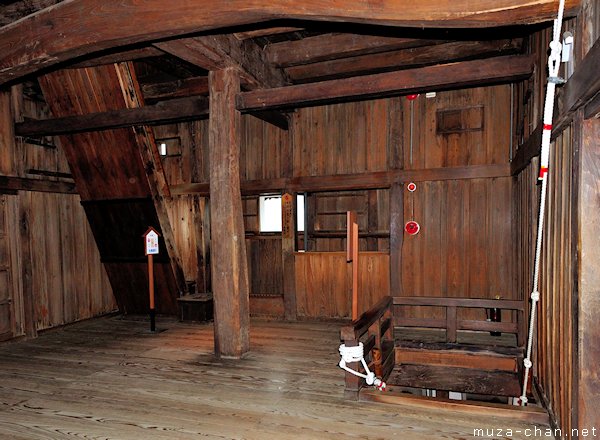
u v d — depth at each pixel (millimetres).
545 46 3436
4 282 5793
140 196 6480
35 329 6066
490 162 5824
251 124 7086
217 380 4039
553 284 3053
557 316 2932
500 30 4102
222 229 4676
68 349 5301
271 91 4547
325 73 5812
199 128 7355
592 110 2137
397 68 5637
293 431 3004
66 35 3352
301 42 5184
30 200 6191
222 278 4703
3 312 5746
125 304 7480
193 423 3158
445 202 6027
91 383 4035
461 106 5953
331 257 6621
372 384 3762
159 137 7609
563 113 2586
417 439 2861
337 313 6609
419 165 6172
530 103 4137
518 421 3094
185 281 7047
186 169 7438
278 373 4211
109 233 6941
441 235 6051
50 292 6398
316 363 4508
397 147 6262
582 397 2307
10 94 6043
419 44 4746
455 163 5996
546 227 3357
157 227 6648
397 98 6262
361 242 6938
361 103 6465
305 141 6773
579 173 2336
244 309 4855
